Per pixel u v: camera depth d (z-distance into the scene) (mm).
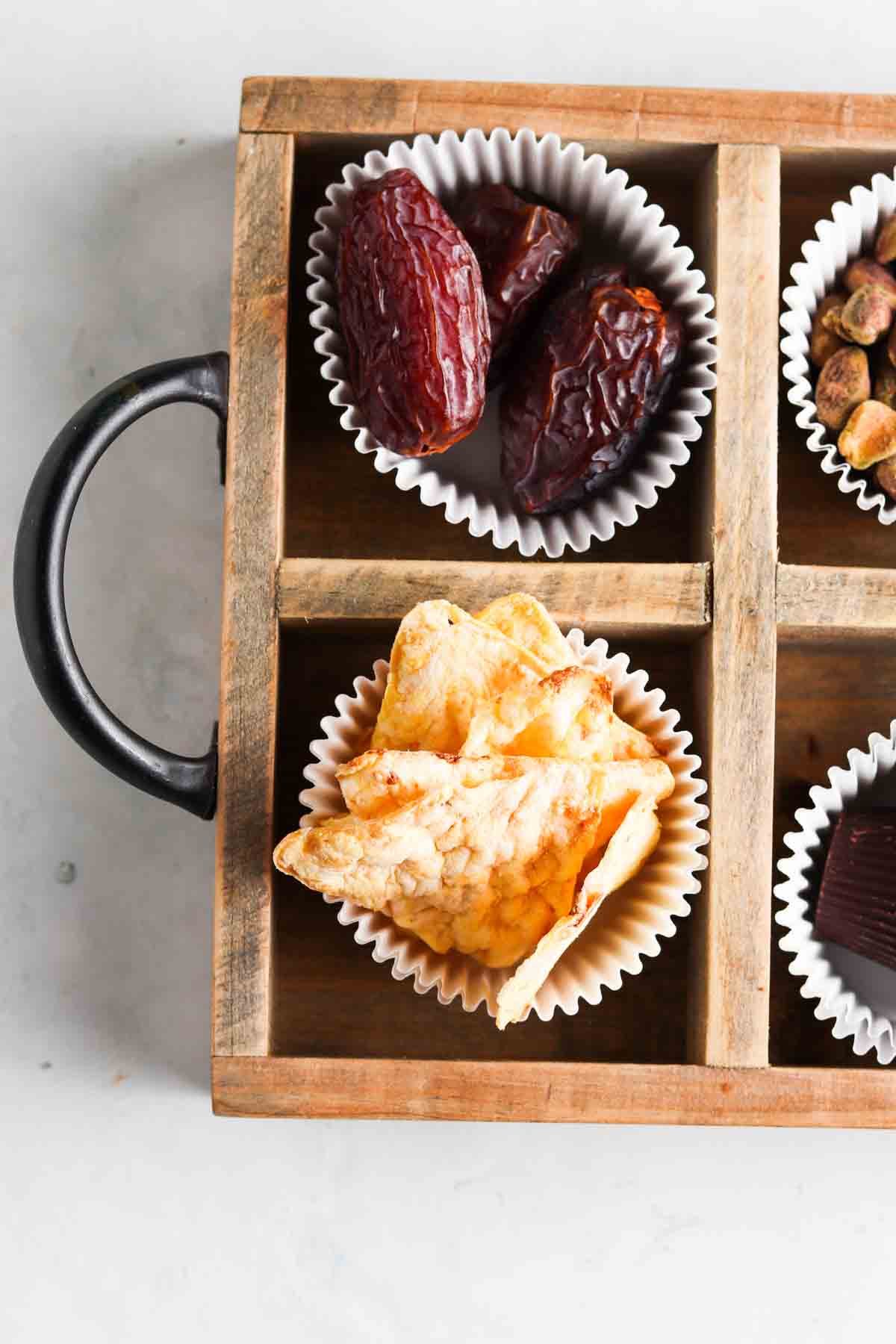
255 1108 405
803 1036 428
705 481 418
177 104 448
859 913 408
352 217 404
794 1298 440
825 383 418
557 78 450
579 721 396
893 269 426
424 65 449
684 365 418
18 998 441
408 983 428
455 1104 405
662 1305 439
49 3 450
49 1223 440
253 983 405
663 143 416
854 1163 442
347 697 411
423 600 409
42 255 447
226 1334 438
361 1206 440
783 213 440
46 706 443
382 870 391
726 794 408
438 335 397
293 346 433
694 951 417
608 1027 428
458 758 389
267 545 409
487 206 417
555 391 410
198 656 444
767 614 410
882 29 451
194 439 446
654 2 451
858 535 434
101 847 444
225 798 406
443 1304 438
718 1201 441
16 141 448
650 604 410
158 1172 441
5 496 445
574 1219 440
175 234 447
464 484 428
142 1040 441
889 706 435
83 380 446
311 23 449
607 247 429
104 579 444
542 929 398
